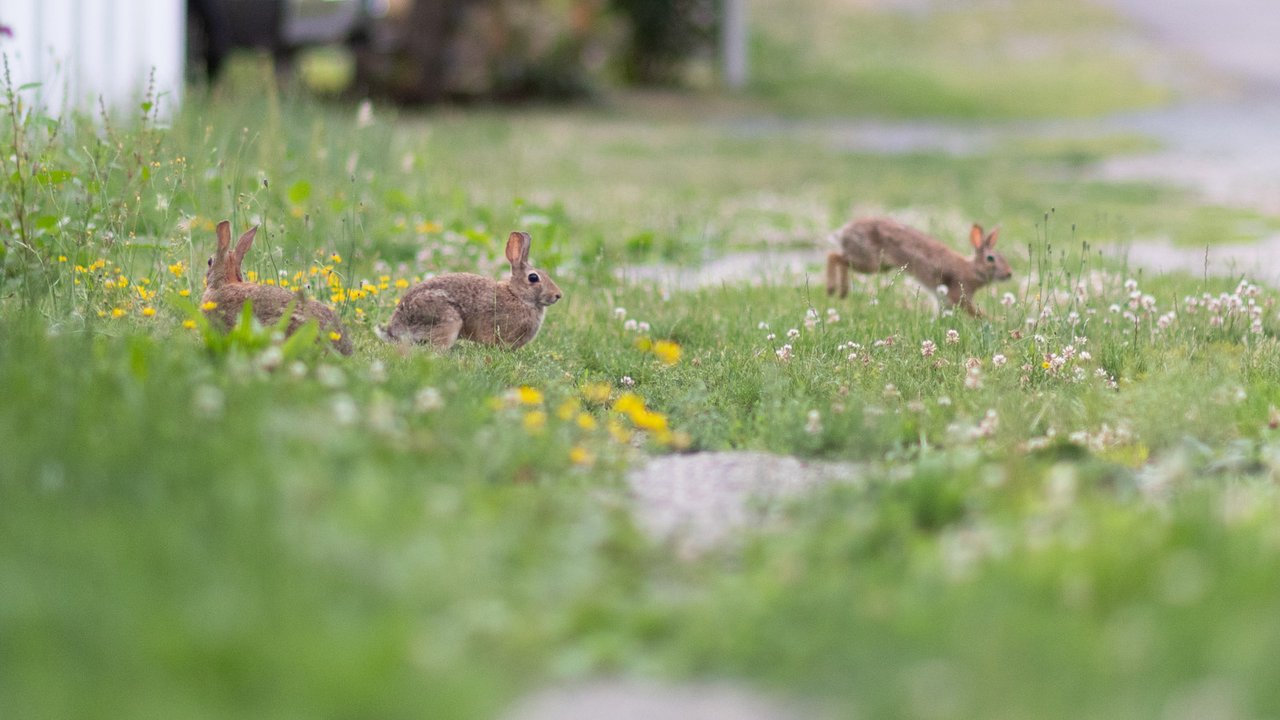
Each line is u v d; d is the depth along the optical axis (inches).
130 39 829.2
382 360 434.9
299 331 395.2
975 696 213.6
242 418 322.3
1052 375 466.3
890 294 615.8
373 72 1646.2
